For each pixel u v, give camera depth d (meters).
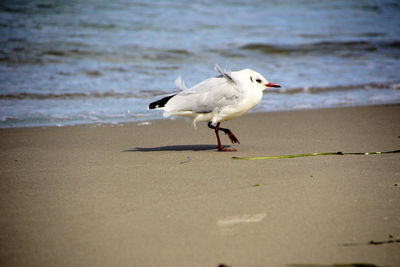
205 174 9.27
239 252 5.93
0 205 7.53
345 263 5.64
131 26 29.28
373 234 6.39
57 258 5.82
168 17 31.83
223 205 7.47
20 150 11.60
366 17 36.84
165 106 11.12
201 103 11.00
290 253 5.90
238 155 10.96
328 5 39.47
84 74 21.20
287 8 37.62
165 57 24.22
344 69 24.19
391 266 5.59
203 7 34.88
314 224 6.73
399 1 41.88
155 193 8.10
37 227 6.69
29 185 8.60
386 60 26.33
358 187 8.30
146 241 6.24
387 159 10.29
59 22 28.83
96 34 27.34
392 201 7.59
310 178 8.89
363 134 13.23
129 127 14.70
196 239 6.29
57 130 14.04
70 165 10.11
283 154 11.01
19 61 22.36
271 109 17.45
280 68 23.77
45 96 18.19
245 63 24.06
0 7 30.28
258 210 7.25
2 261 5.74
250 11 35.50
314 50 27.50
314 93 20.05
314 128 14.23
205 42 27.30
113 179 8.98
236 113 11.19
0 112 16.02
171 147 12.07
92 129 14.30
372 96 19.50
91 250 6.01
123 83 20.11
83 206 7.48
